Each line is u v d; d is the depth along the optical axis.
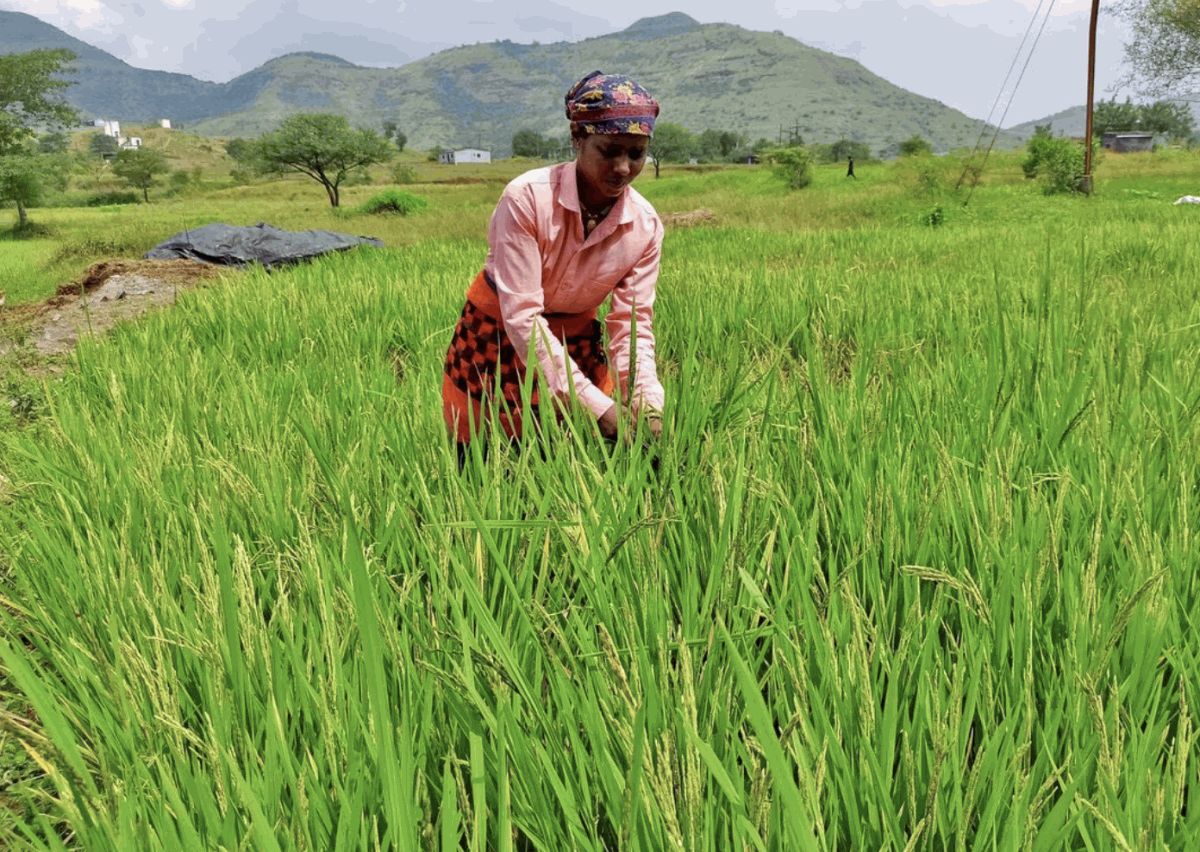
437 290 7.52
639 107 2.38
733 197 42.91
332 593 1.79
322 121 65.69
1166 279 6.53
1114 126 147.62
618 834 1.25
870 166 67.50
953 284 7.05
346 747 1.42
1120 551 1.99
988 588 1.84
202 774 1.34
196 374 4.30
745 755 1.34
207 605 1.73
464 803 1.29
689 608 1.73
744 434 2.20
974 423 2.72
